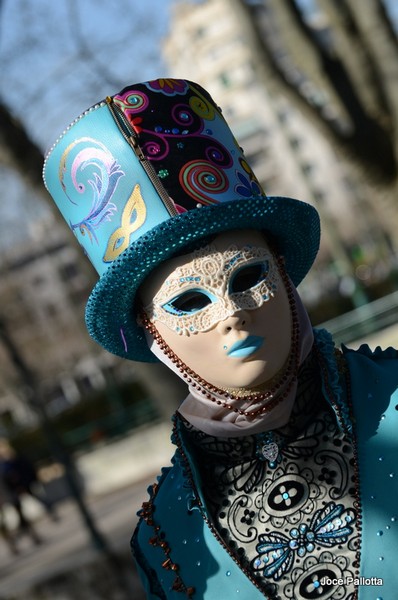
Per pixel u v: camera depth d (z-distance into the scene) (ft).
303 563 6.52
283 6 29.19
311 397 6.77
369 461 6.55
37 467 55.88
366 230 129.49
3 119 20.44
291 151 79.71
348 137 30.12
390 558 6.32
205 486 7.00
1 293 76.23
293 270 7.27
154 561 7.27
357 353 7.13
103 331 7.13
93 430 55.42
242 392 6.60
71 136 6.85
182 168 6.55
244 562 6.72
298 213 6.68
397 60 27.66
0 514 44.32
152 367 18.93
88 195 6.83
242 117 146.72
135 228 6.59
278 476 6.73
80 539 40.14
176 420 7.20
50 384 97.76
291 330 6.61
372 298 60.23
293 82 30.73
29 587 31.19
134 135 6.59
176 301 6.54
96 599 28.32
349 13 28.02
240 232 6.51
